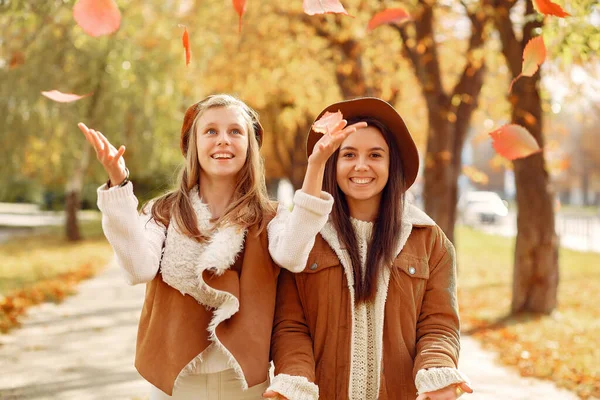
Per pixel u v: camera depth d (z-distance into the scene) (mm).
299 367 2363
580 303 10195
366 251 2592
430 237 2666
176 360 2369
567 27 4965
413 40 11438
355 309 2518
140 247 2309
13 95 12672
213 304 2441
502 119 11969
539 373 5969
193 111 2723
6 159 13875
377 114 2666
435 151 10836
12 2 7633
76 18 2119
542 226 8758
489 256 18891
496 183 58688
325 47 12344
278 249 2371
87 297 10539
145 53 12453
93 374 5914
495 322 8453
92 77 12820
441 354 2387
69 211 22438
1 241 23062
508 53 8180
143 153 14984
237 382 2469
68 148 15375
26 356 6570
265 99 15234
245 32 11984
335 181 2645
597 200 66812
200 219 2512
